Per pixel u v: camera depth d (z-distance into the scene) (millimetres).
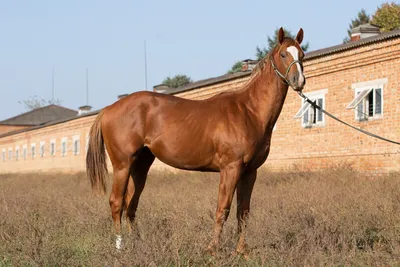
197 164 8539
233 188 8070
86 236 8766
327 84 21656
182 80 78625
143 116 8984
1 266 7348
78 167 46812
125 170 9078
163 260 6762
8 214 9961
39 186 23172
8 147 66438
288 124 23734
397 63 18594
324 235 7906
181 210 9953
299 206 10430
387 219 9148
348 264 6812
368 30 24219
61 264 7168
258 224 8055
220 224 7941
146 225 8516
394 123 18656
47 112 90188
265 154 8398
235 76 26547
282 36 8242
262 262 6898
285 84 8258
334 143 21203
